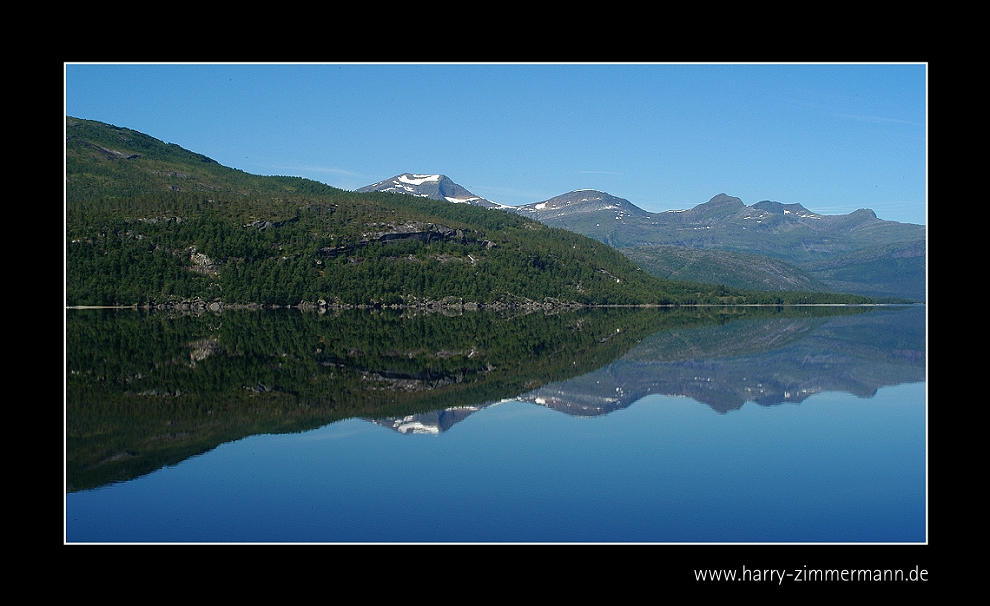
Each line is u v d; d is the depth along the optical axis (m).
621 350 109.69
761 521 32.56
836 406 59.44
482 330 158.12
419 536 31.02
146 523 32.25
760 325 184.62
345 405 59.53
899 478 38.53
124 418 53.38
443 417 54.81
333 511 33.78
